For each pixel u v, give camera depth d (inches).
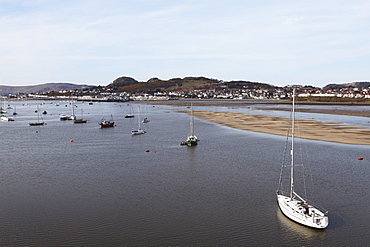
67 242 1300.4
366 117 5890.8
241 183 1991.9
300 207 1494.8
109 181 2070.6
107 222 1470.2
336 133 3841.0
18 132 4665.4
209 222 1460.4
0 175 2231.8
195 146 3235.7
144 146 3307.1
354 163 2423.7
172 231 1382.9
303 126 4562.0
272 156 2706.7
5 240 1316.4
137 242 1298.0
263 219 1483.8
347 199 1702.8
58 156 2851.9
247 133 4020.7
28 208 1636.3
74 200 1738.4
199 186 1943.9
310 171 2231.8
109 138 3919.8
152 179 2101.4
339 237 1323.8
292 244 1275.8
